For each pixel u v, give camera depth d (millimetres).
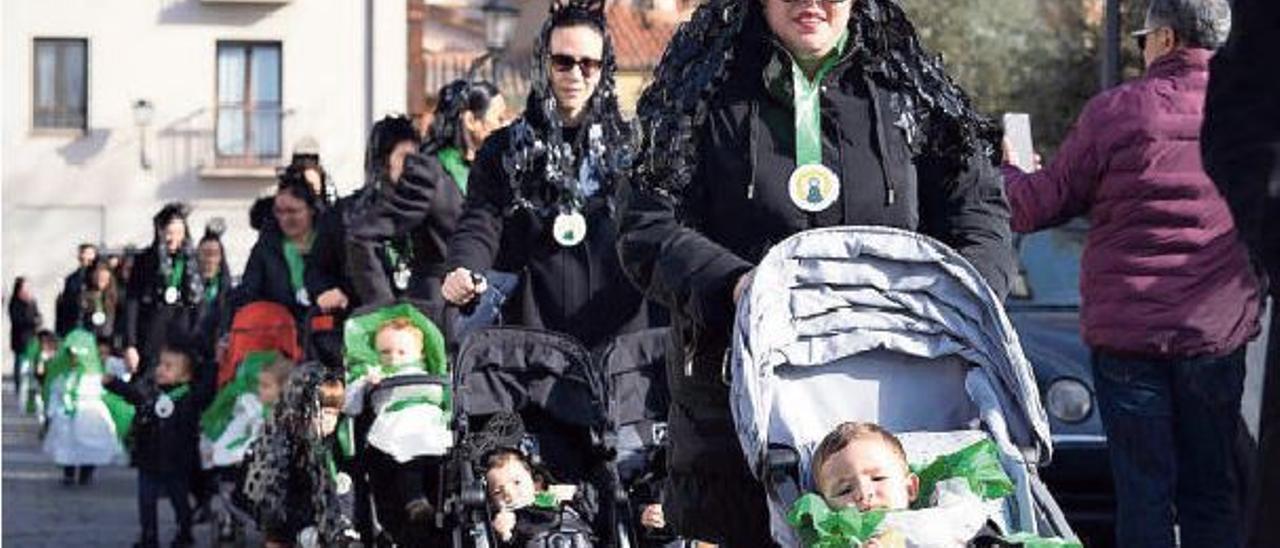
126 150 55969
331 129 55812
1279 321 5172
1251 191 5113
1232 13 5238
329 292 13445
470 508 9516
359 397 11320
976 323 7086
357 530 11320
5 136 55719
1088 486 12445
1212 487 10148
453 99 12516
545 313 10391
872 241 7055
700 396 7316
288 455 12898
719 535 7438
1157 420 10000
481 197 10453
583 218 10344
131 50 55906
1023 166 12391
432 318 11680
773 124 7316
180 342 16625
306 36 55625
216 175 55750
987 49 32656
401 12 55875
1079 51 32562
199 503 16938
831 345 7062
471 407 9914
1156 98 9953
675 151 7285
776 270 6953
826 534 6352
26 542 16797
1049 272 13977
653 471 9953
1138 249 9977
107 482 22656
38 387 33438
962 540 6426
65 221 56125
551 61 10359
